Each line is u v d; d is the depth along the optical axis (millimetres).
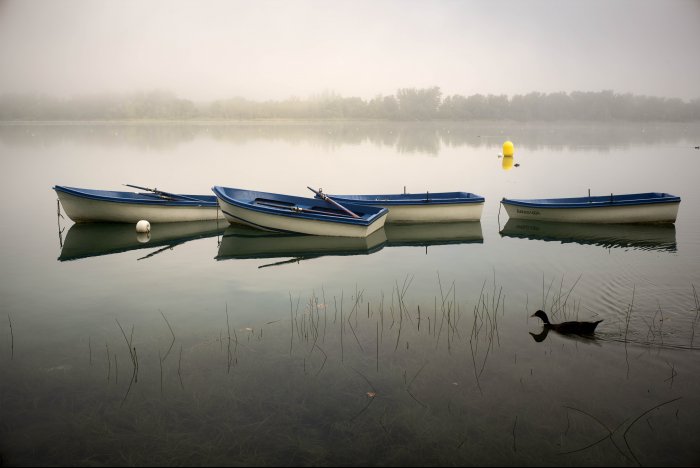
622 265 11016
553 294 9219
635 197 16000
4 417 5496
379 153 44344
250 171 29859
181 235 14055
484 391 6047
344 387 6129
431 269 10953
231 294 9383
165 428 5336
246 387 6109
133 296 9250
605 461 4895
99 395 5918
